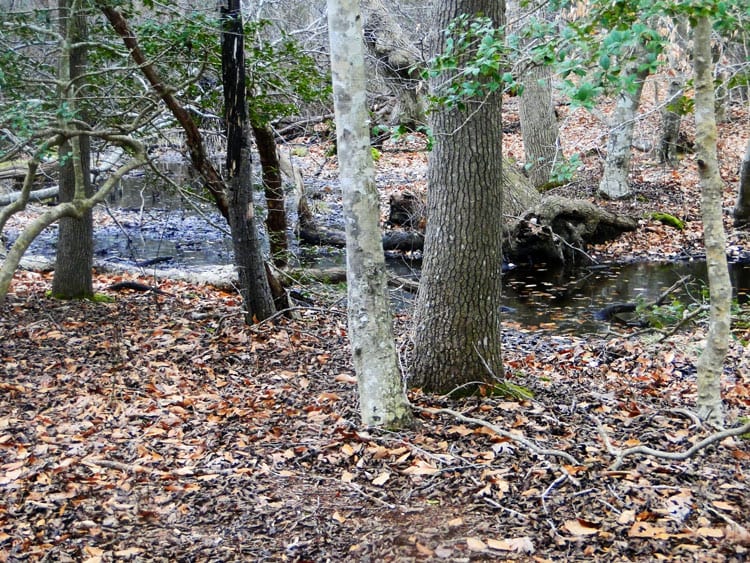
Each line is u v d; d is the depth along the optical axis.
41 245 15.47
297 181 15.03
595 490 4.51
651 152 21.55
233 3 8.28
